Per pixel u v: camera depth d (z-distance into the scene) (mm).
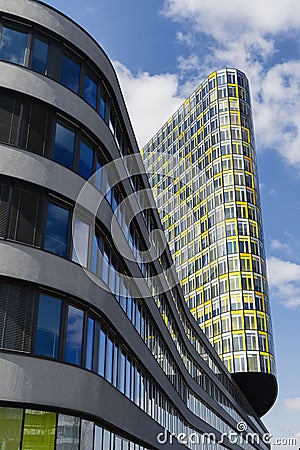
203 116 99375
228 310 80938
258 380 78312
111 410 23562
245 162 92188
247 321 79625
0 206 20688
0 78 22500
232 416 73000
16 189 21250
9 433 18203
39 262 20625
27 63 23562
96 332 22781
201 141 97562
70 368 20219
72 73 25344
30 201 21422
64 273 21281
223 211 88250
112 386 24141
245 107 97688
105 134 26266
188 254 91438
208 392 60625
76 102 24562
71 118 24109
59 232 21953
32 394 18797
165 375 39375
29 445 18453
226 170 91250
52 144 22953
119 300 27328
